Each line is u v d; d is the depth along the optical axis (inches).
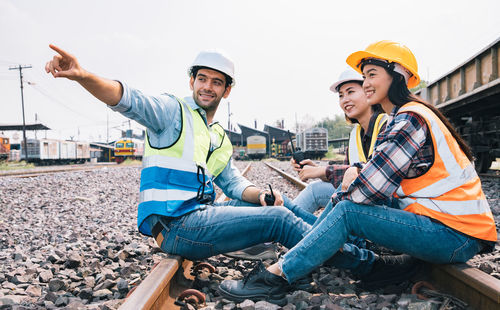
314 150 1429.6
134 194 345.4
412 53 78.9
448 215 70.5
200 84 89.9
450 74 306.0
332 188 118.1
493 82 225.5
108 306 77.6
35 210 247.4
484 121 328.8
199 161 87.0
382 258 86.1
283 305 77.4
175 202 82.7
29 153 1347.2
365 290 86.0
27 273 109.6
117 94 71.9
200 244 84.3
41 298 89.4
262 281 79.0
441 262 74.7
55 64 64.3
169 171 83.7
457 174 70.9
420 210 72.8
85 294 89.4
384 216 72.6
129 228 176.4
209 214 84.1
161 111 81.0
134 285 96.4
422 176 72.4
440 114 76.1
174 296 82.4
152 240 144.5
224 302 79.7
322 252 75.2
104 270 108.5
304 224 85.3
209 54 90.2
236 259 112.6
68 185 385.7
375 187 71.2
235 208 85.4
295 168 105.9
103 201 295.7
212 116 97.3
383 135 78.0
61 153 1491.1
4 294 92.7
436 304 70.5
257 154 1684.3
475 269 71.3
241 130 2381.9
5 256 135.3
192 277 96.2
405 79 78.1
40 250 142.9
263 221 83.1
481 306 66.9
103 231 170.2
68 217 219.8
